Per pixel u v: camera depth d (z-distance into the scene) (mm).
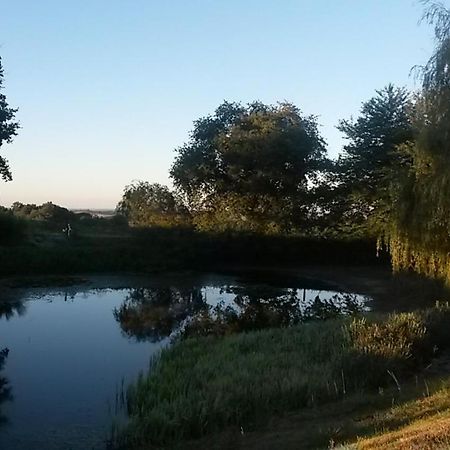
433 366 13422
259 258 44219
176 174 47438
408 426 8695
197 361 14242
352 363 12539
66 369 15914
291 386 11523
